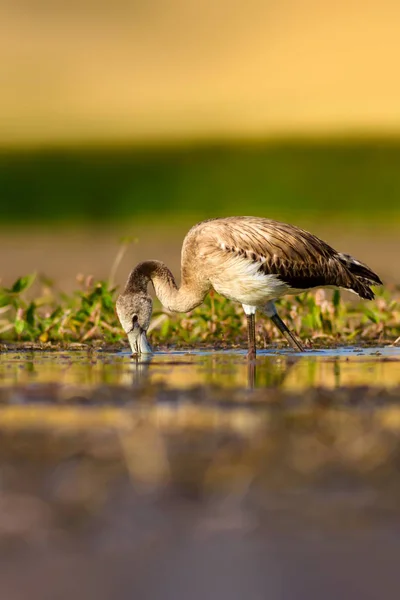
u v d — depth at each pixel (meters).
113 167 49.59
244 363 13.70
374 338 16.75
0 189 47.41
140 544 6.24
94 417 9.48
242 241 14.40
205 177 48.62
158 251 34.16
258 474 7.49
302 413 9.51
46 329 16.61
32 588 5.67
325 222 43.00
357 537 6.32
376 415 9.38
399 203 45.50
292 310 17.06
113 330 16.45
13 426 9.09
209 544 6.23
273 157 49.81
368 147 50.19
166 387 11.25
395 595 5.58
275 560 6.01
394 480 7.34
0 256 33.00
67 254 33.38
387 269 27.56
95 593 5.60
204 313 16.92
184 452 8.06
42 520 6.61
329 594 5.59
